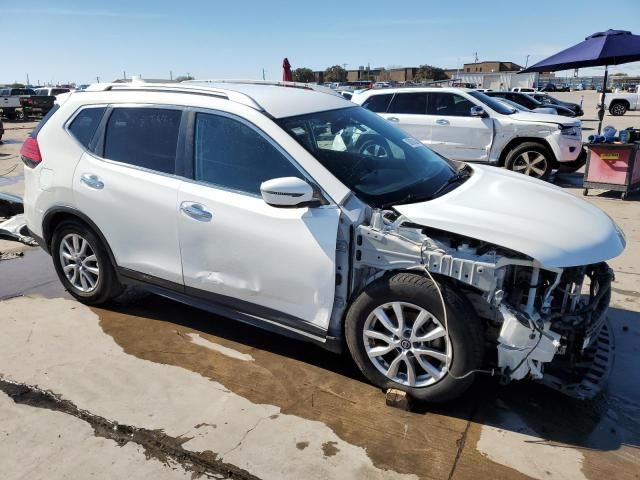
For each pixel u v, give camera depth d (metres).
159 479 2.52
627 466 2.62
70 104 4.11
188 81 4.09
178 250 3.54
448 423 2.92
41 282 4.85
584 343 2.80
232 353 3.63
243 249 3.25
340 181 3.11
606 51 8.71
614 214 7.39
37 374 3.35
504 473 2.56
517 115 9.56
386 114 10.23
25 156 4.28
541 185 3.59
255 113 3.32
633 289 4.73
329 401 3.10
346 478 2.52
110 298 4.20
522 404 3.09
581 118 27.28
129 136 3.77
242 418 2.94
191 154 3.49
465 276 2.76
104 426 2.88
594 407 3.07
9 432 2.84
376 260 2.97
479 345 2.79
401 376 3.07
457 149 9.78
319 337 3.19
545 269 2.80
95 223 3.89
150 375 3.35
